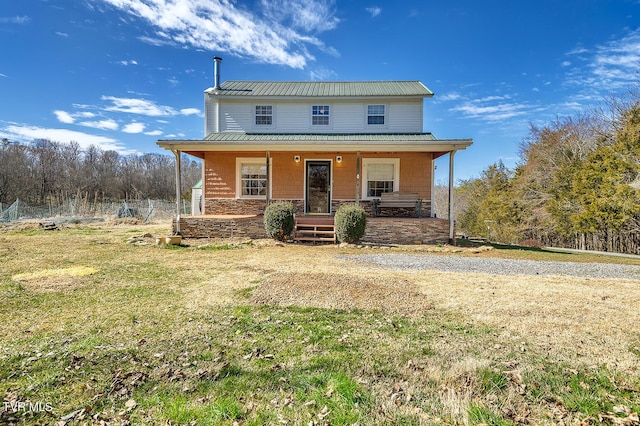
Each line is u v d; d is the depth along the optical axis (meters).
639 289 4.59
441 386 2.17
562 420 1.84
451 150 9.76
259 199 11.72
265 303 3.79
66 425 1.74
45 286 4.42
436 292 4.30
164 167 42.84
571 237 15.98
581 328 3.13
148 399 1.98
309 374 2.28
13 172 27.83
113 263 6.05
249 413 1.88
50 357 2.44
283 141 9.57
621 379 2.26
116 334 2.89
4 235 10.02
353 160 11.70
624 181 12.84
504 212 20.20
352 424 1.79
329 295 4.09
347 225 8.77
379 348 2.69
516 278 5.22
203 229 9.82
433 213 11.55
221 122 12.53
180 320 3.26
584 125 16.62
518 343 2.80
